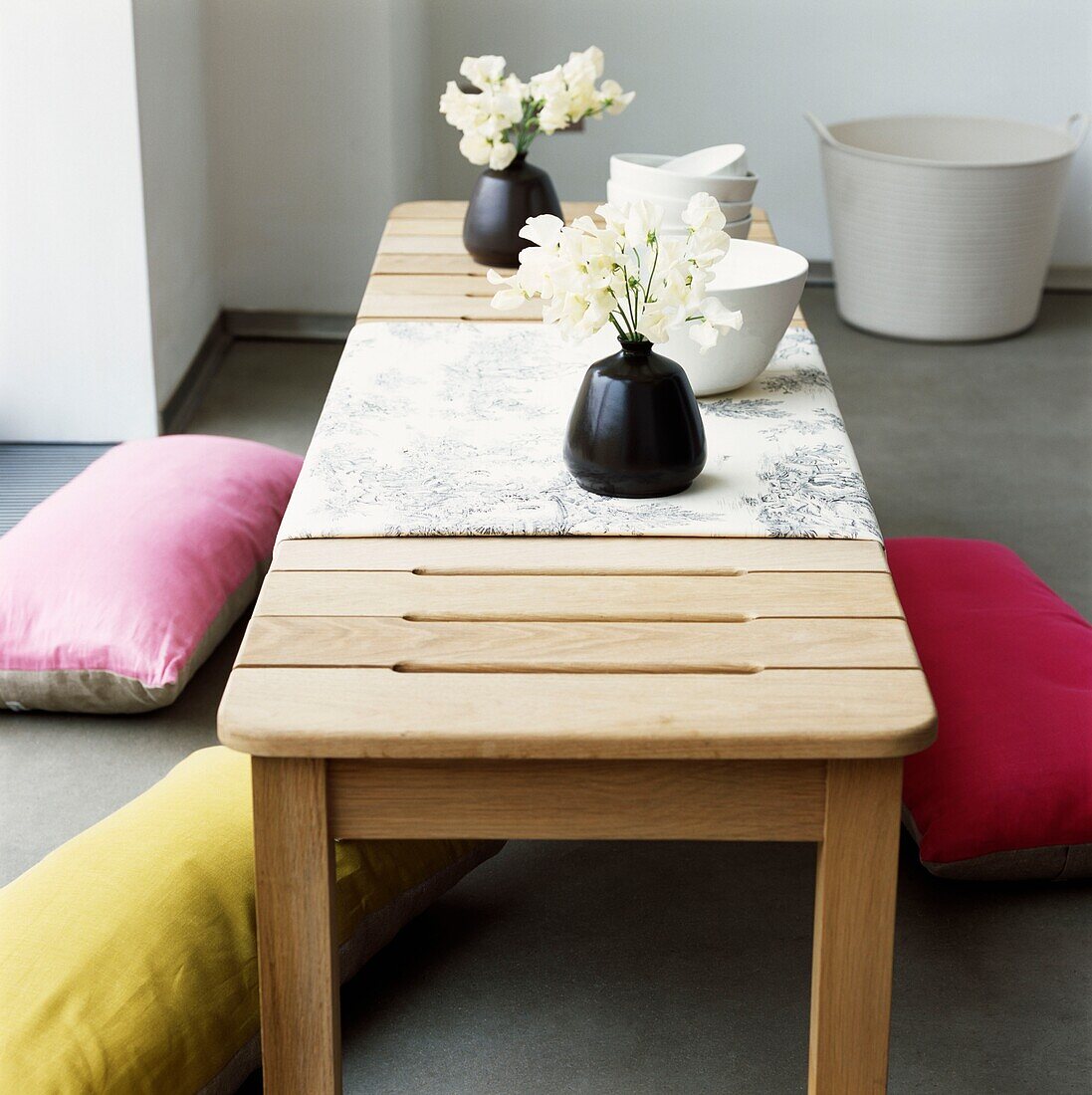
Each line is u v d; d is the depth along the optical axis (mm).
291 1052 1325
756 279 2006
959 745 1920
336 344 4246
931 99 4707
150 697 2201
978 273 4180
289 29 3939
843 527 1547
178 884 1536
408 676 1289
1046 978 1780
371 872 1692
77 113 3166
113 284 3312
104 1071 1357
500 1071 1617
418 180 4527
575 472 1607
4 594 2244
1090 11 4555
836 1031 1335
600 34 4672
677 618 1387
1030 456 3494
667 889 1944
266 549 2502
